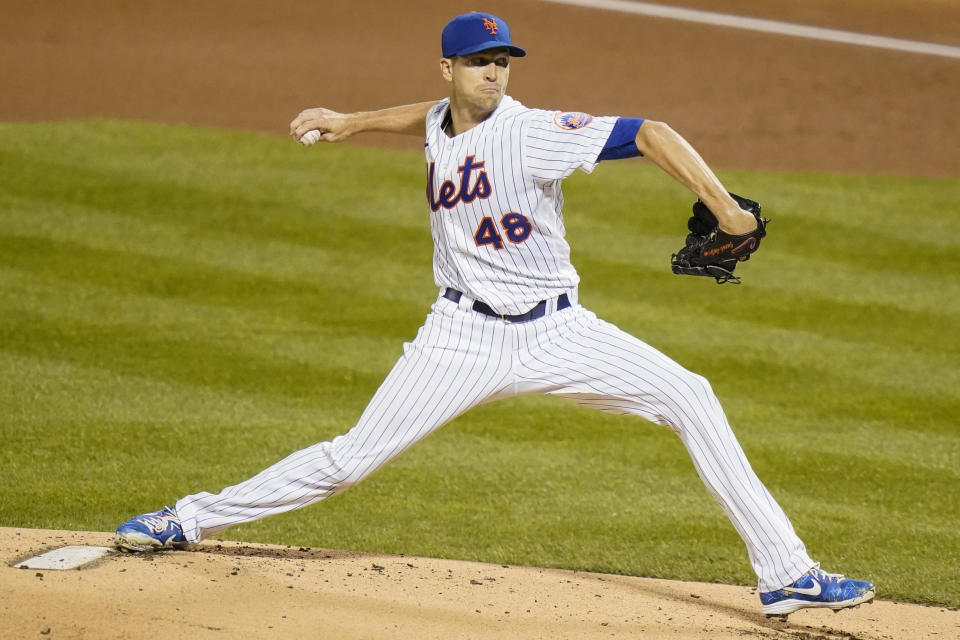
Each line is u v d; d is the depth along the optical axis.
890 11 75.62
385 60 59.88
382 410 12.73
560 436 22.61
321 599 12.41
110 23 64.00
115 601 11.44
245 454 20.31
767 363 27.20
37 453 19.72
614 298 31.28
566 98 55.62
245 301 29.70
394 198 38.50
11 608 10.90
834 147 49.00
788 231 37.53
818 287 32.78
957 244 36.59
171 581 12.30
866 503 19.62
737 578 16.11
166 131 44.94
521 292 12.45
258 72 56.41
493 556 16.55
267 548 14.98
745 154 47.75
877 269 34.44
